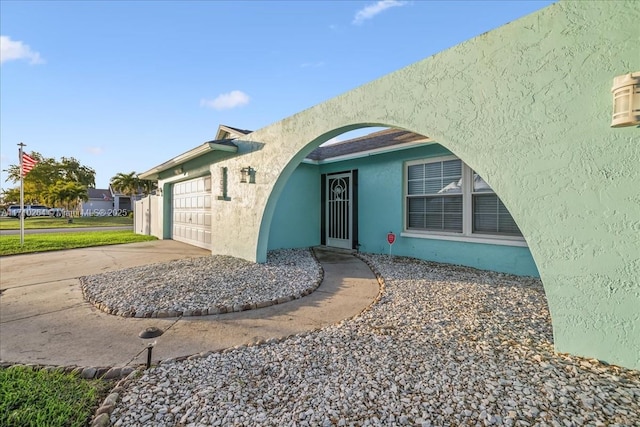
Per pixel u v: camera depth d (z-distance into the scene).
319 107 5.64
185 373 2.68
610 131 2.51
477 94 3.41
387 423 1.95
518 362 2.67
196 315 4.29
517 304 4.39
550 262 2.85
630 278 2.45
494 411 2.03
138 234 16.58
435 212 7.85
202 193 11.02
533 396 2.16
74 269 7.36
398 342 3.21
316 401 2.21
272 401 2.24
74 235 15.63
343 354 2.97
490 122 3.29
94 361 3.02
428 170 7.95
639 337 2.42
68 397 2.35
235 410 2.13
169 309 4.38
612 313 2.54
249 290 5.20
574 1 2.70
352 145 10.72
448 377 2.46
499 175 3.21
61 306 4.71
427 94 3.92
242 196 7.92
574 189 2.71
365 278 6.32
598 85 2.57
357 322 3.84
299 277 6.04
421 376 2.50
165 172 13.77
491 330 3.45
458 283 5.64
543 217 2.89
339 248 10.11
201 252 9.98
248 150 7.68
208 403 2.23
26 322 4.06
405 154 8.31
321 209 10.84
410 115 4.14
